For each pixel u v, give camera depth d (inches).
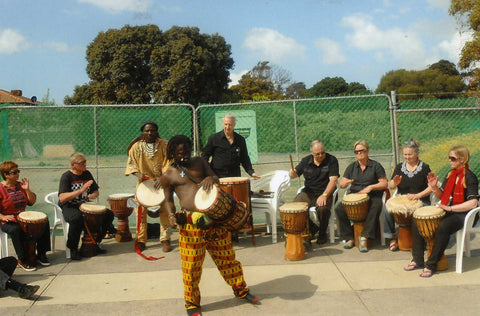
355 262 225.1
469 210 206.2
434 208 205.9
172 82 1483.8
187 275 168.6
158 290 198.1
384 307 171.8
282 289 193.6
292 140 430.3
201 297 188.2
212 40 1621.6
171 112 331.0
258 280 205.6
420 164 246.1
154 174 253.0
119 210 273.3
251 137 310.3
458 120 337.1
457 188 210.4
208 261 234.2
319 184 263.1
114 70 1485.0
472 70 776.3
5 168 236.2
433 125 337.1
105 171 656.4
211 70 1601.9
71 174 254.8
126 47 1482.5
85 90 1566.2
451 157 212.5
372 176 253.3
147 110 345.7
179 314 173.8
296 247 231.0
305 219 230.4
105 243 277.6
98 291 199.0
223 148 271.1
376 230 252.7
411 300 176.9
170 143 171.9
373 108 341.4
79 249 256.5
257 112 430.6
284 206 232.7
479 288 185.8
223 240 175.5
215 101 1638.8
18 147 369.4
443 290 185.3
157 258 243.0
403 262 222.1
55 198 265.7
